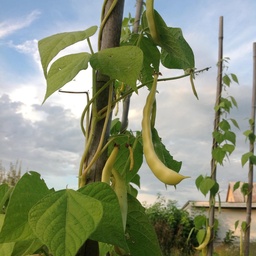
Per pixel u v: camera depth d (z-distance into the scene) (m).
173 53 1.26
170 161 1.46
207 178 3.29
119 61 0.98
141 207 1.12
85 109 1.10
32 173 0.91
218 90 3.53
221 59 3.58
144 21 1.41
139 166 1.41
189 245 9.88
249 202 3.79
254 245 7.75
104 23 1.17
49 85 0.95
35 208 0.76
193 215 10.22
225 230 8.95
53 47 1.00
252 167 3.78
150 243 1.11
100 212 0.75
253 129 3.88
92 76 1.10
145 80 1.49
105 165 1.04
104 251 1.30
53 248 0.71
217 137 3.38
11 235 0.83
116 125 1.75
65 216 0.75
